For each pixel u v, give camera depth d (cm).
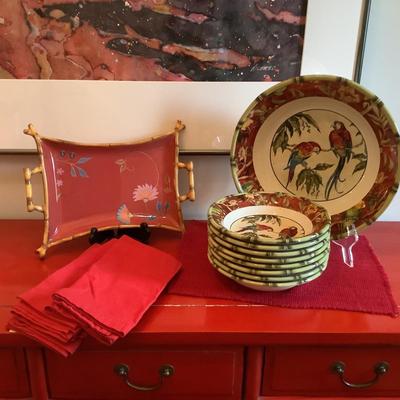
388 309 73
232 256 71
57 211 92
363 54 92
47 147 90
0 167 102
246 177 93
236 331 69
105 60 90
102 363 74
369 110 84
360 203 89
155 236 97
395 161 83
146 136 97
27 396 77
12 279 82
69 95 93
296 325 70
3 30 87
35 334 67
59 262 88
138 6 87
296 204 84
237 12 88
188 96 94
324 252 73
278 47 90
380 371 73
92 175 94
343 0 87
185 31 89
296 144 92
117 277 76
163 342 70
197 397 77
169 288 78
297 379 76
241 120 86
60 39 88
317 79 82
